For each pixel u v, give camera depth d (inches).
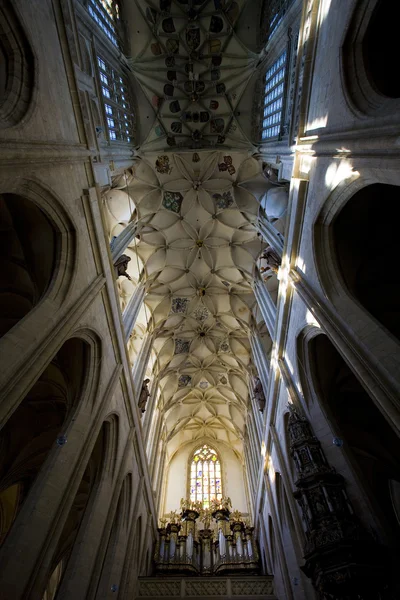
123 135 757.9
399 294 474.9
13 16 320.8
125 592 579.5
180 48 814.5
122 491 617.9
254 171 867.4
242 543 864.3
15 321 537.3
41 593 302.5
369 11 335.3
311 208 447.5
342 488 378.9
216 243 979.3
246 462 1151.0
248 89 844.6
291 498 547.2
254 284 938.7
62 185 408.5
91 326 469.7
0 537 637.9
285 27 643.5
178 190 911.7
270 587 707.4
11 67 327.6
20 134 317.7
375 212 414.3
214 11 779.4
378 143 285.0
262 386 870.4
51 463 374.9
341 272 416.5
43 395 610.9
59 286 402.6
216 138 883.4
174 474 1195.9
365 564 312.0
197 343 1141.1
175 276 1006.4
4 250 448.8
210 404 1273.4
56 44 402.9
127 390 622.2
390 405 273.0
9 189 323.6
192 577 725.9
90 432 446.6
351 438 604.7
